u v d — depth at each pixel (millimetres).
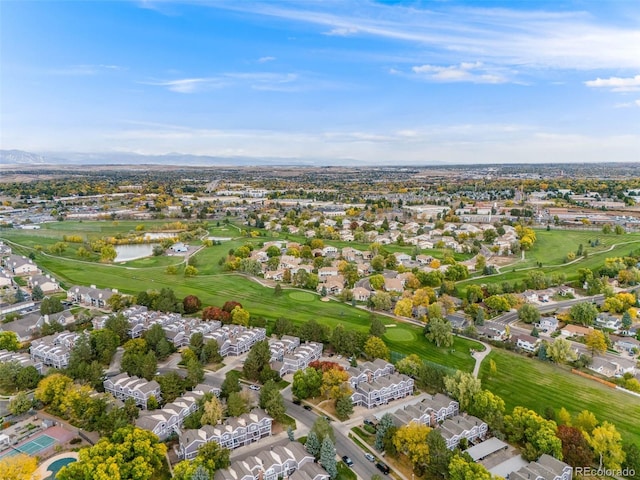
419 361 143875
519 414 114312
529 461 105062
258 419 113875
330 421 121188
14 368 132875
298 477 97188
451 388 127688
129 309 189375
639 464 101000
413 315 197125
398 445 104562
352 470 102625
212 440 105375
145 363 134000
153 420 109500
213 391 128000
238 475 95812
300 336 164500
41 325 171375
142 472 92750
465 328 182500
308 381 130500
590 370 150375
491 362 145875
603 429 105062
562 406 127562
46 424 113750
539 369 150125
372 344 152250
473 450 107375
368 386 130375
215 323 176000
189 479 91500
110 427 105938
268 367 139000
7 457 99562
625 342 166750
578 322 190750
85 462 92438
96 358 147875
